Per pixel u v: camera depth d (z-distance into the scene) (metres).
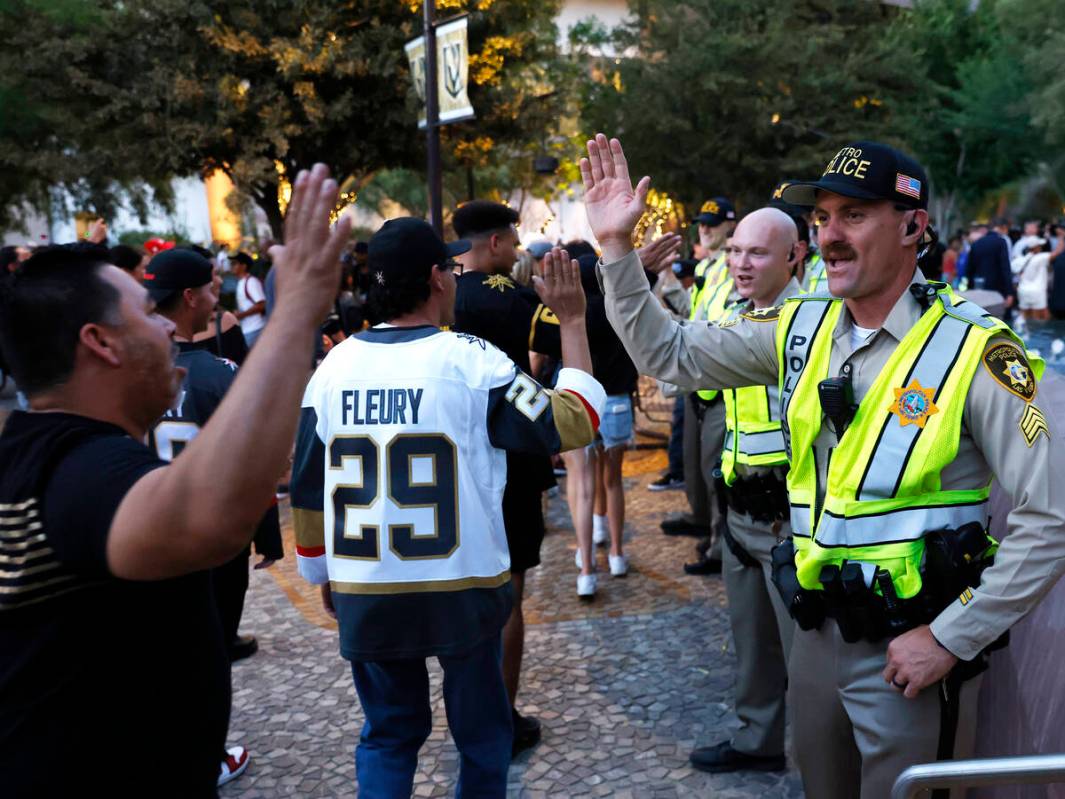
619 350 4.36
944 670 1.68
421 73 8.70
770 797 2.79
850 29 18.83
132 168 13.69
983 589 1.64
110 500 1.07
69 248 1.24
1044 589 1.60
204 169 15.01
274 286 1.09
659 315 2.12
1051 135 19.28
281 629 4.24
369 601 2.11
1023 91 19.89
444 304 2.28
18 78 13.33
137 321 1.24
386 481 2.10
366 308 2.26
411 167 15.91
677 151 17.55
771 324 2.10
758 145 17.20
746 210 17.23
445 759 3.08
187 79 13.29
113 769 1.18
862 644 1.82
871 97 17.70
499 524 2.19
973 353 1.69
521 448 2.13
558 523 5.76
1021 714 2.08
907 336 1.75
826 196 1.79
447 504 2.10
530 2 15.23
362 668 2.26
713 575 4.73
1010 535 1.65
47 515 1.10
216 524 1.01
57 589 1.11
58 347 1.20
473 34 14.70
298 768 3.06
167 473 1.04
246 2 13.48
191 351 3.02
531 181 24.14
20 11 13.49
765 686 2.88
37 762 1.13
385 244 2.18
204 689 1.29
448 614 2.10
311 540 2.29
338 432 2.15
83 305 1.20
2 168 14.53
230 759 2.99
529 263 5.37
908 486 1.73
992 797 2.19
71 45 13.21
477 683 2.21
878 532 1.76
